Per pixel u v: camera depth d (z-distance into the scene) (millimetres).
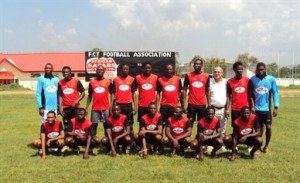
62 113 9859
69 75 9859
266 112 9445
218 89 9656
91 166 8219
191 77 9570
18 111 21125
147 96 9703
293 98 30641
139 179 7305
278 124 15258
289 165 8359
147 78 9734
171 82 9625
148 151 9789
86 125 9234
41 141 9203
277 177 7445
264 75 9438
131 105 9898
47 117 9258
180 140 9312
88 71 25219
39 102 9938
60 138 9242
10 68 54281
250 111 9055
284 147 10477
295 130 13664
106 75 25078
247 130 8883
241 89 9359
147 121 9469
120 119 9422
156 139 9367
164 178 7371
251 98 9492
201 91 9523
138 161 8703
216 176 7480
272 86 9469
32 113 20047
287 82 52438
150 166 8258
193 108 9562
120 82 9805
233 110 9453
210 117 8969
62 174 7590
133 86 9875
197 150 9125
